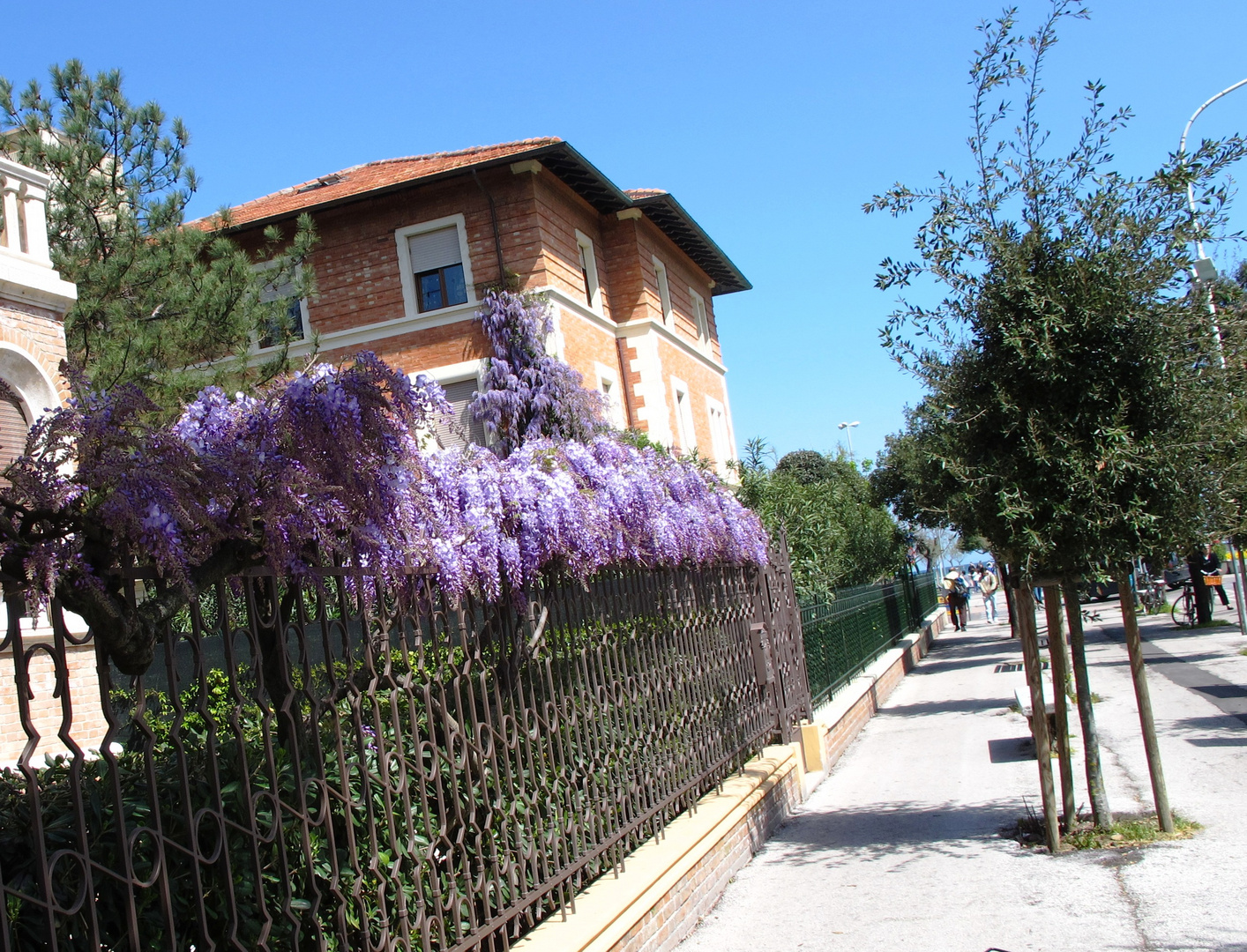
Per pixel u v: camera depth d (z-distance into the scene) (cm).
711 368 3334
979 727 1338
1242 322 716
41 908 282
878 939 594
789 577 1178
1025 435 730
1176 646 2056
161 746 459
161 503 312
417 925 418
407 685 441
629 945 540
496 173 2344
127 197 1678
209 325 1612
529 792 533
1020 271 728
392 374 409
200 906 319
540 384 2208
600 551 623
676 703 775
